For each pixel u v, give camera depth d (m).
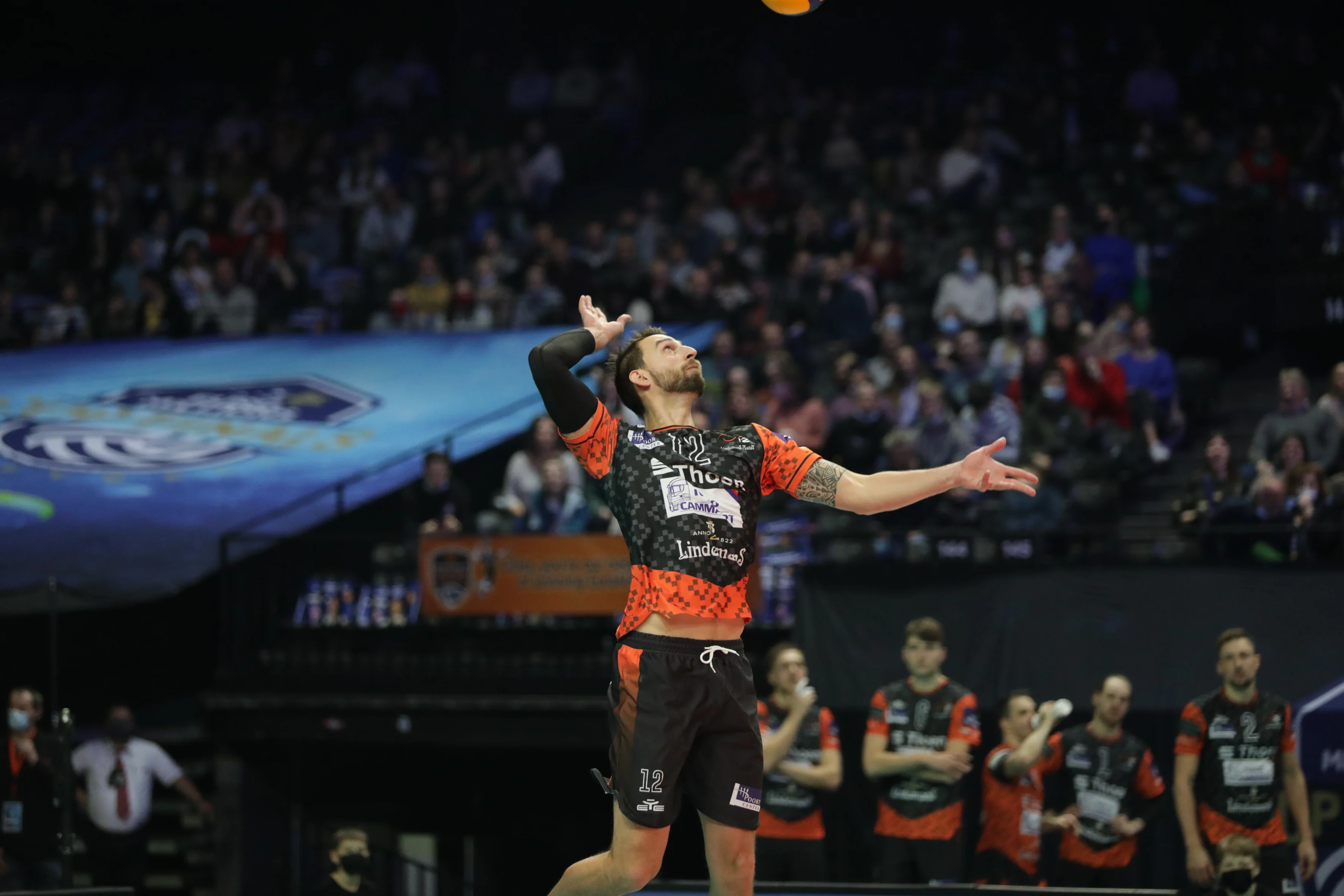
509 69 33.34
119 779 15.60
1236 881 10.45
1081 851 11.79
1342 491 14.48
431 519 17.66
